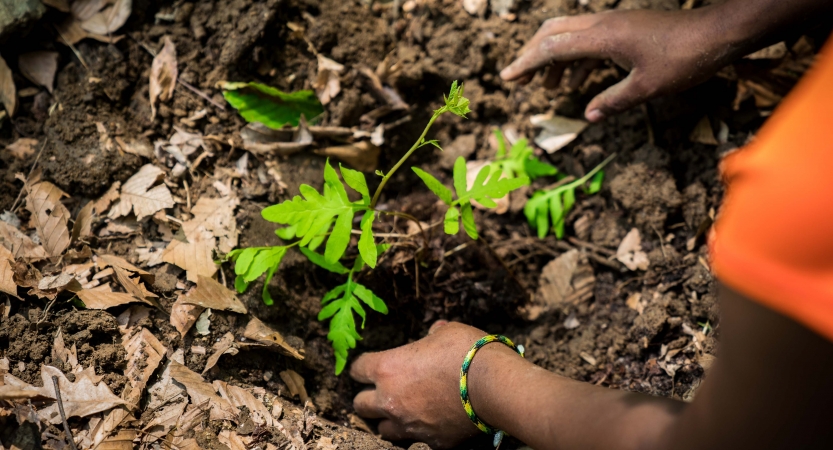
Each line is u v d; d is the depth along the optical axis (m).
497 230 1.79
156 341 1.35
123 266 1.41
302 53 1.76
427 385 1.32
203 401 1.31
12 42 1.60
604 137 1.78
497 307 1.69
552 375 1.10
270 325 1.49
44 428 1.19
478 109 1.88
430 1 1.89
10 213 1.46
